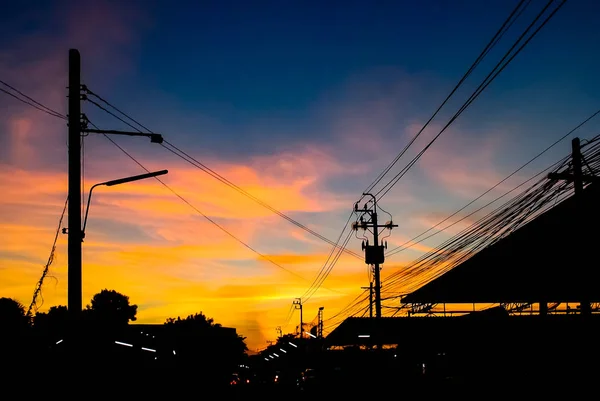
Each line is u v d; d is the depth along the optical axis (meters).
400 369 30.55
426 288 22.80
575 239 15.49
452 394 23.58
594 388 17.38
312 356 59.62
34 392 16.30
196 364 47.69
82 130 15.16
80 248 14.09
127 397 23.16
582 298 17.02
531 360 20.86
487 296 22.00
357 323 38.56
